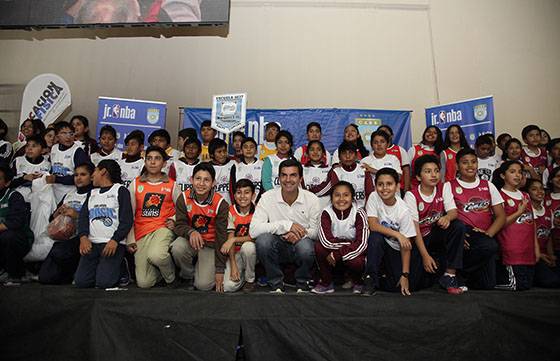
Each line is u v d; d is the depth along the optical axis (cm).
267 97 475
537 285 268
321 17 491
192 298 219
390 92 477
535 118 471
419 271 240
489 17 488
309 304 216
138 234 259
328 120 448
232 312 215
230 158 356
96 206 255
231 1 489
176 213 256
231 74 479
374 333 211
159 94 475
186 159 341
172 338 213
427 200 256
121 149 413
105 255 239
